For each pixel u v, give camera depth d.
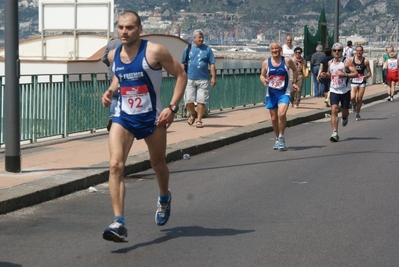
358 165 13.09
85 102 16.38
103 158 12.70
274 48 14.77
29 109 14.59
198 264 7.07
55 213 9.24
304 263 7.10
